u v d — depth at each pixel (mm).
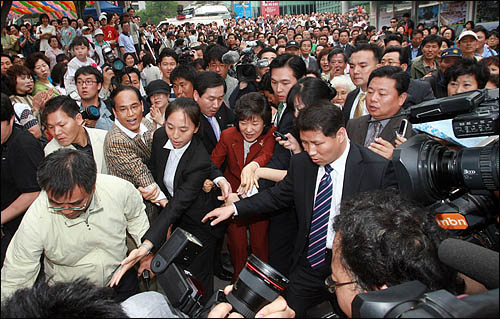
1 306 934
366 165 1728
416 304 781
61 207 1417
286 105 2533
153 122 3049
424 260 951
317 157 1681
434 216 1106
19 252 1553
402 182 1260
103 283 1723
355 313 837
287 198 1977
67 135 2143
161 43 4914
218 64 3883
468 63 2672
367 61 2814
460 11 6449
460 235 1302
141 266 1884
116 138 2234
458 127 1288
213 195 2314
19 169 1940
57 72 4230
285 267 2447
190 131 2043
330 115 1608
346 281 1108
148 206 2373
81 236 1614
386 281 976
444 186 1248
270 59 4227
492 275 795
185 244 1302
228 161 2582
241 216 2016
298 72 2607
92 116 2686
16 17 8875
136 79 3988
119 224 1715
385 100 2131
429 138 1318
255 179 2172
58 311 873
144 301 1076
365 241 987
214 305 1151
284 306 1070
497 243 1417
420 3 6605
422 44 4688
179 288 1228
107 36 4895
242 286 1112
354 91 3016
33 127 2645
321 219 1801
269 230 2408
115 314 895
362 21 6297
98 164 2369
